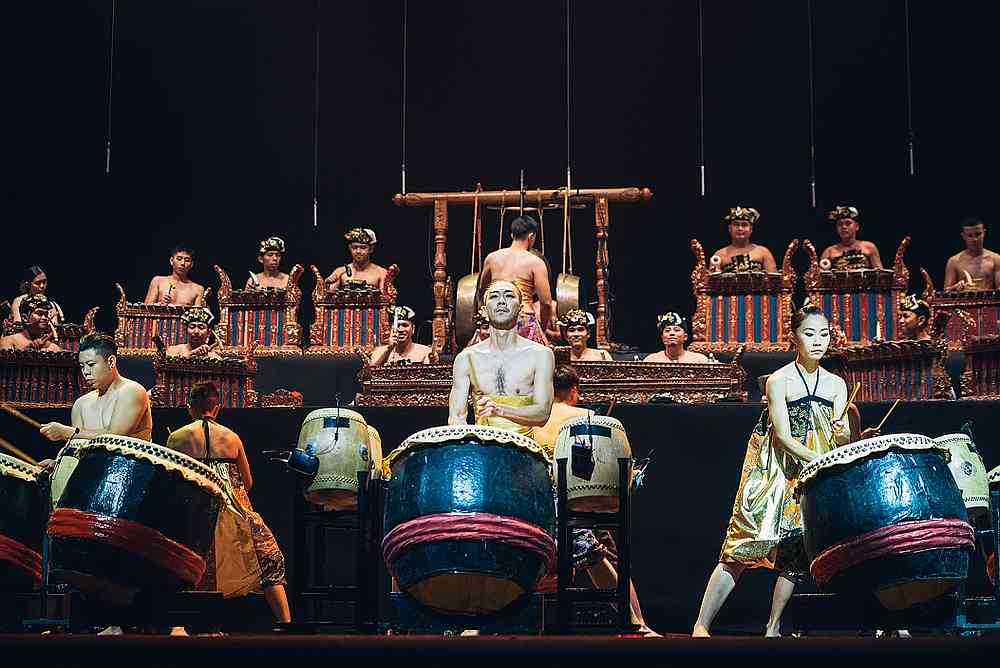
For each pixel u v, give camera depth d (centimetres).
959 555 587
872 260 1233
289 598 837
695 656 411
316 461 660
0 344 1185
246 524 701
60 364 1050
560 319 1062
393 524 575
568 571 617
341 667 423
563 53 1558
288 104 1558
